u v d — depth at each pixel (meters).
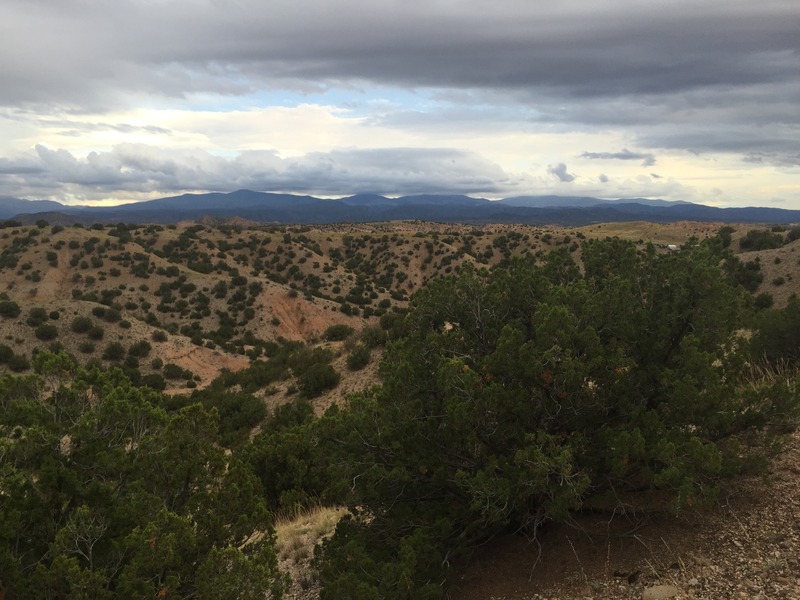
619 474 5.51
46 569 4.32
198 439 5.55
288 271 101.25
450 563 5.95
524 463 5.34
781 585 4.21
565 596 4.97
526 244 110.50
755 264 48.75
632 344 6.30
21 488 4.71
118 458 5.27
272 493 12.53
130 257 88.44
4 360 53.81
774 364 10.02
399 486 6.09
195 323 75.25
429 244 114.12
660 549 5.24
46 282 80.50
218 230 116.81
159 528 4.48
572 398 5.77
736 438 5.84
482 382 6.05
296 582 7.16
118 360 59.22
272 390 32.47
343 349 35.25
